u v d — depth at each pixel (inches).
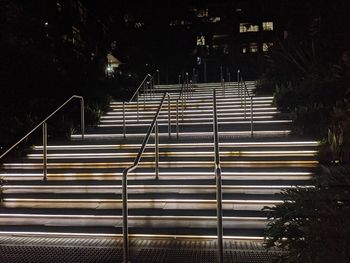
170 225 249.1
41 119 460.1
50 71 625.9
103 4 1476.4
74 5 1302.9
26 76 579.8
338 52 574.2
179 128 442.6
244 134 396.5
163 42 1333.7
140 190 293.1
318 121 388.2
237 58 1316.4
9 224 261.9
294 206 177.3
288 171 297.0
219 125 444.5
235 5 1685.5
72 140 416.5
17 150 377.1
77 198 287.0
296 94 483.5
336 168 244.1
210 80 1213.1
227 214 250.8
